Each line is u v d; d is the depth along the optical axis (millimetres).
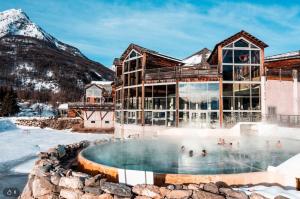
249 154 15961
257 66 28297
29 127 55312
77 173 8883
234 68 28188
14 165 20453
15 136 39844
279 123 25203
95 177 8383
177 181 8578
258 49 28359
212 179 8570
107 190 7840
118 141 19875
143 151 16547
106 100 59250
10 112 72312
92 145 17078
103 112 48719
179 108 27766
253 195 7223
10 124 55406
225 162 13312
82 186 8219
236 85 27984
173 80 28172
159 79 28969
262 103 27688
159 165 12484
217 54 31047
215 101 27375
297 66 31469
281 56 33875
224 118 27359
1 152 25391
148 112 29719
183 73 27844
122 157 14258
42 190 8773
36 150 27328
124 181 8812
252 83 28000
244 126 25203
